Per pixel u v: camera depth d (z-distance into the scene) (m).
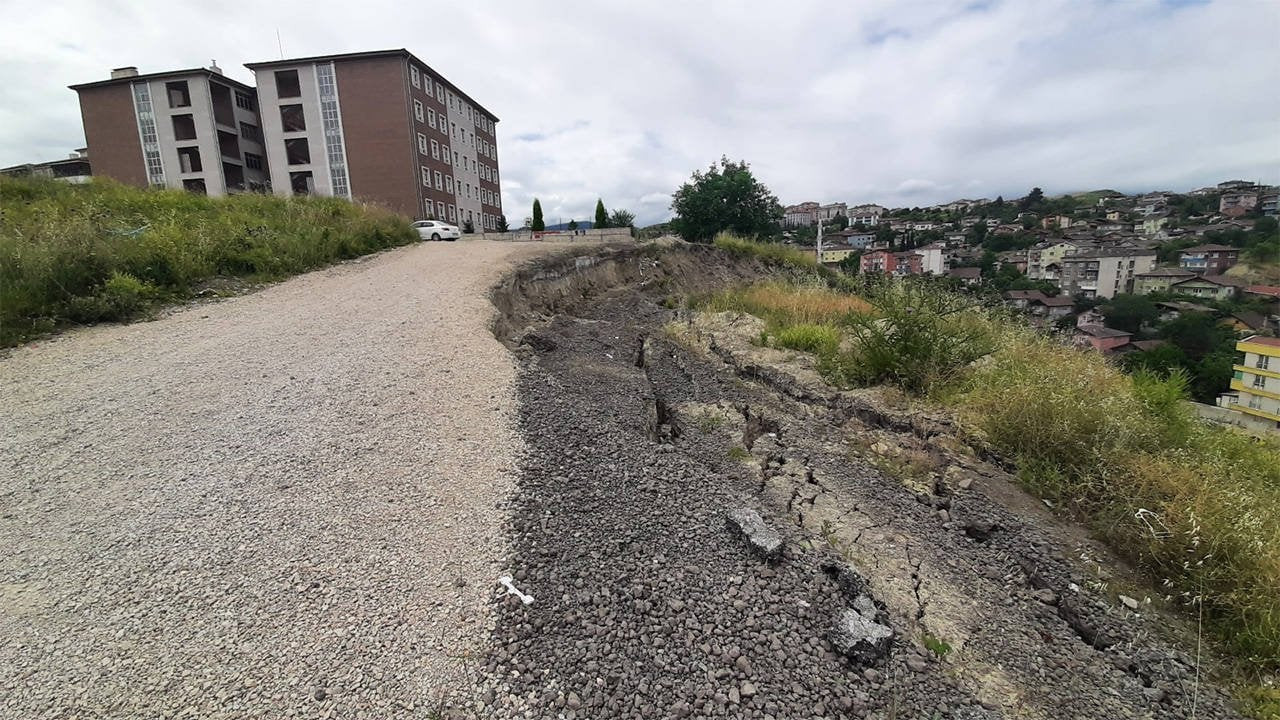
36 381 5.03
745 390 6.55
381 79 40.16
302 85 40.31
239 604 2.57
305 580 2.72
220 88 43.41
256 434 4.06
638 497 3.69
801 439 5.17
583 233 27.86
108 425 4.18
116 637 2.39
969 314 7.48
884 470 4.60
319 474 3.58
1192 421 5.14
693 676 2.39
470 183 51.72
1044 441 4.51
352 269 10.98
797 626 2.75
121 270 7.95
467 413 4.53
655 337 9.09
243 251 10.05
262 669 2.26
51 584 2.67
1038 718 2.44
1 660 2.27
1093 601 3.20
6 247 7.18
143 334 6.46
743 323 9.05
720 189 31.70
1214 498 3.59
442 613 2.58
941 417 5.17
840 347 7.30
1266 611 2.85
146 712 2.08
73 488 3.41
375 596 2.65
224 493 3.36
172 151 42.25
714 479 4.16
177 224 10.25
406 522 3.17
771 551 3.20
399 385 4.95
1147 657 2.84
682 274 18.55
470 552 2.98
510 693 2.24
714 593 2.90
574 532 3.24
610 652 2.47
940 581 3.29
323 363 5.46
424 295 8.51
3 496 3.33
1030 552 3.59
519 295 10.05
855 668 2.57
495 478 3.66
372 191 41.31
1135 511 3.68
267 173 46.78
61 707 2.09
